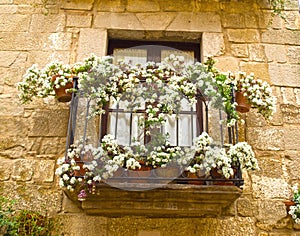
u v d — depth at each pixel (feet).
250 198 10.98
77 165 9.91
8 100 12.19
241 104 11.39
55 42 13.19
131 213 10.48
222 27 13.67
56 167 11.22
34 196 10.80
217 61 13.05
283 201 10.97
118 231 10.37
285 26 13.87
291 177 11.34
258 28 13.76
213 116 11.89
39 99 12.23
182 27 13.53
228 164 9.71
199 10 13.94
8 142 11.55
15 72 12.65
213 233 10.45
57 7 13.83
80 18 13.64
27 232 9.98
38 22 13.55
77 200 10.49
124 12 13.79
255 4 14.20
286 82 12.85
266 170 11.40
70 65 12.74
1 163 11.24
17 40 13.19
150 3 13.99
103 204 10.07
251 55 13.25
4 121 11.85
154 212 10.36
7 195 10.79
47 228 10.24
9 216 10.51
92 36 13.28
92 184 9.59
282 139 11.89
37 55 12.95
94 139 11.36
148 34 13.52
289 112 12.35
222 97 10.98
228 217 10.69
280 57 13.28
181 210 10.14
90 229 10.37
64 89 11.19
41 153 11.41
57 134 11.69
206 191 9.70
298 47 13.51
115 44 13.64
